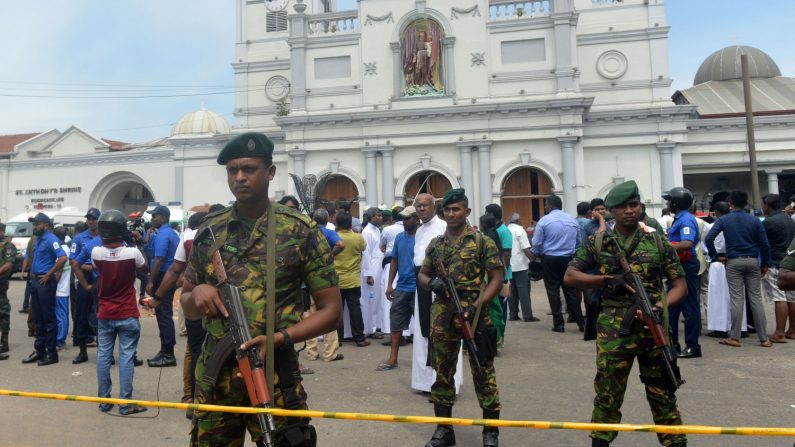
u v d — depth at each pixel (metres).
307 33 27.30
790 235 8.62
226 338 2.69
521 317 11.84
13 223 25.02
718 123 26.72
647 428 2.61
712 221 12.27
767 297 8.96
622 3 26.48
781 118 26.25
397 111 25.27
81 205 33.66
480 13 25.36
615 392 3.88
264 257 2.77
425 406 5.77
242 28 30.92
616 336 3.88
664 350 3.68
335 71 26.80
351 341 9.62
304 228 2.85
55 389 6.66
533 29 24.92
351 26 27.19
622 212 3.96
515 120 24.56
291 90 27.09
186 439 4.98
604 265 4.02
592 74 26.56
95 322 9.30
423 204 6.07
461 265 4.67
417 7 25.72
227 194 30.27
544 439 4.84
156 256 7.62
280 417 2.68
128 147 39.59
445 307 4.70
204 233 2.91
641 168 25.25
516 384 6.51
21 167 34.91
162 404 3.07
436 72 25.69
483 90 25.12
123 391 5.75
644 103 25.89
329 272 2.87
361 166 26.20
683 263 7.44
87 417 5.62
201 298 2.73
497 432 4.57
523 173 25.23
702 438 4.76
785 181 29.91
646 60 26.09
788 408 5.41
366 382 6.77
